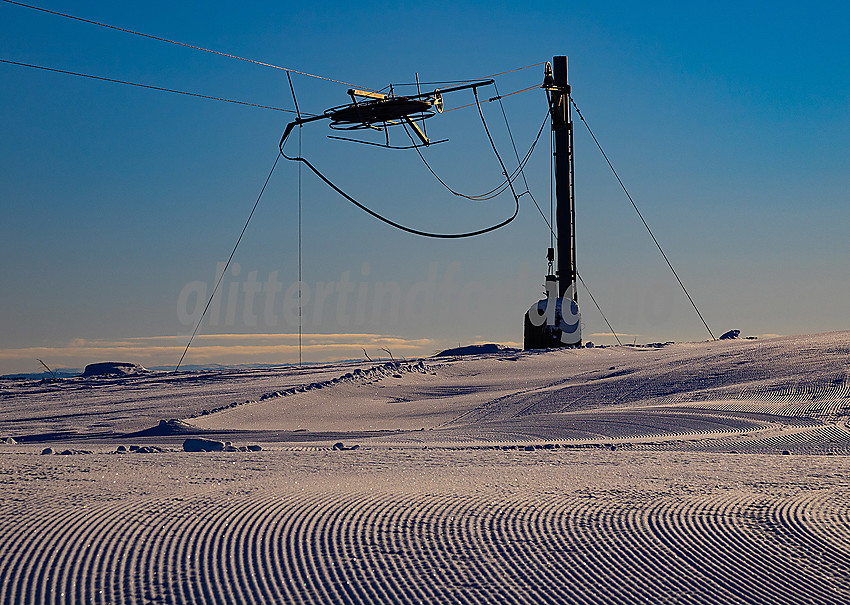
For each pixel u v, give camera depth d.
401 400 39.88
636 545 8.01
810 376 32.69
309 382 48.69
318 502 9.88
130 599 6.44
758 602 6.55
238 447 19.70
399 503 9.85
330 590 6.67
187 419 32.41
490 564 7.38
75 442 27.19
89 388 53.56
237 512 9.27
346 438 25.12
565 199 60.34
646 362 45.41
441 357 57.91
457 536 8.27
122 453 17.28
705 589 6.82
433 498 10.20
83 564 7.26
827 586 6.89
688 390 33.53
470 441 22.81
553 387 39.06
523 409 33.91
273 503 9.80
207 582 6.83
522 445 20.05
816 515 9.27
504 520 8.97
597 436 23.39
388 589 6.71
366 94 32.38
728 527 8.71
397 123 33.22
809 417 24.89
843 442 19.62
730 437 20.95
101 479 11.63
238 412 34.62
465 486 11.26
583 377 42.31
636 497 10.39
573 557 7.62
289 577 6.97
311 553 7.64
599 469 13.31
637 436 23.00
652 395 33.69
